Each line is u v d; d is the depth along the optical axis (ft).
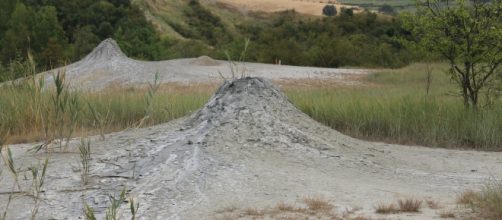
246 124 32.96
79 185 25.98
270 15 373.81
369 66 142.20
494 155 36.94
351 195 24.72
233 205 23.03
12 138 37.73
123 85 79.92
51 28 169.17
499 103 45.62
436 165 33.27
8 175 27.91
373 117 44.34
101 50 96.37
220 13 371.35
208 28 331.98
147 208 22.95
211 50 192.03
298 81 88.12
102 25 202.59
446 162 34.17
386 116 43.96
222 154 29.45
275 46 153.79
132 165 28.37
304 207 22.65
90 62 94.38
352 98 52.75
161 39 231.50
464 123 41.34
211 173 26.91
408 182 28.68
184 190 24.94
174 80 84.17
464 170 32.12
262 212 21.89
